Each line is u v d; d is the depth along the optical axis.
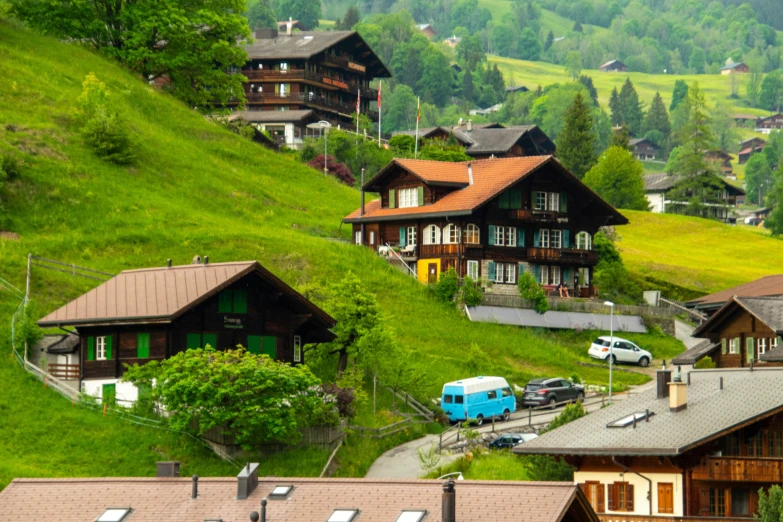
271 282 86.31
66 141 133.00
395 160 131.00
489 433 91.25
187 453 79.25
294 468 79.06
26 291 101.94
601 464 64.94
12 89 139.25
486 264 126.75
